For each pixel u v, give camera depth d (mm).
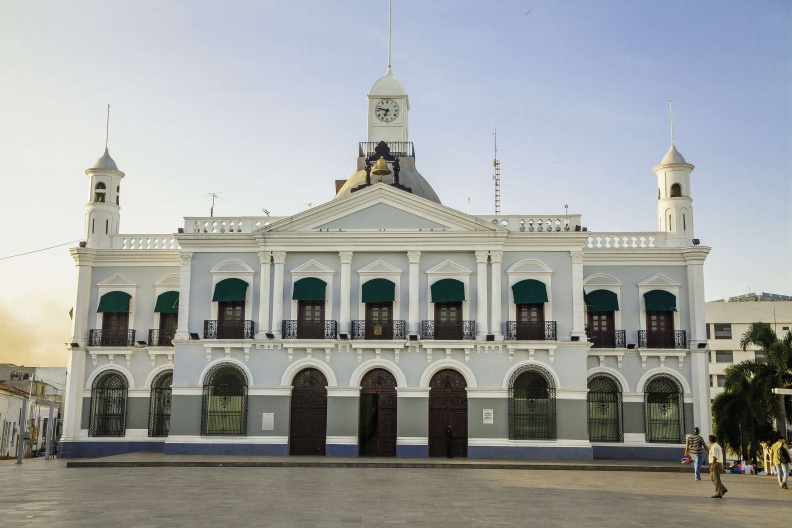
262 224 41375
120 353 42844
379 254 40125
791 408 42906
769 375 41344
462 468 34000
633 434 41062
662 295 41844
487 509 20172
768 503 22469
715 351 80312
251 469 32719
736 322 80312
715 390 79625
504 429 38344
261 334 39438
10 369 88188
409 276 39688
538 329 39188
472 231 39500
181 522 17438
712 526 17797
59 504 20438
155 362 42906
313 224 40438
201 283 40781
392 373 39188
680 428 41000
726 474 35031
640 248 42312
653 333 41750
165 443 39156
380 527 17016
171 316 43281
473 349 38938
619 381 41562
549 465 34406
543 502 21891
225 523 17375
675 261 42375
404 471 32250
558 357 38812
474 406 38594
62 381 88688
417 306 39375
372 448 39281
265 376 39469
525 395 38875
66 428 42281
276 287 40000
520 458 38062
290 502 21219
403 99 50562
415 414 38688
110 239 44812
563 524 17750
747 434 43531
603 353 41500
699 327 41469
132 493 23172
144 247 44281
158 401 43000
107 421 42875
